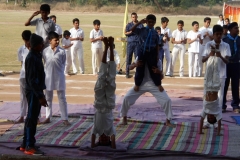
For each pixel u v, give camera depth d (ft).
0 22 132.46
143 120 31.22
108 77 24.58
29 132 24.36
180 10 199.21
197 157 24.38
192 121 31.86
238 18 82.64
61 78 30.35
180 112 34.78
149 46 28.91
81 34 54.19
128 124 30.66
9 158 24.03
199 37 52.34
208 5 212.23
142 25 47.32
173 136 28.17
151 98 39.68
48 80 30.14
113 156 24.18
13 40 91.25
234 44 34.35
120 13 195.42
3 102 37.37
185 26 125.70
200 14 198.18
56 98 40.37
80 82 48.65
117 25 130.62
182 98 40.32
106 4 208.44
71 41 53.62
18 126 30.14
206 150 25.52
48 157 23.91
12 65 61.57
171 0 203.31
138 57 29.40
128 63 50.16
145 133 28.73
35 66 24.06
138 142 26.94
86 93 43.27
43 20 33.37
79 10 201.98
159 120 32.01
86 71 58.29
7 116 32.76
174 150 25.43
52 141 26.76
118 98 39.75
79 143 26.50
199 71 53.62
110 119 25.08
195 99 39.83
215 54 28.17
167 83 48.42
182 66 53.67
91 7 203.41
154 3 203.82
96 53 53.36
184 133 28.81
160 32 49.73
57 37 30.40
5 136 27.73
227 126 30.48
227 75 34.81
